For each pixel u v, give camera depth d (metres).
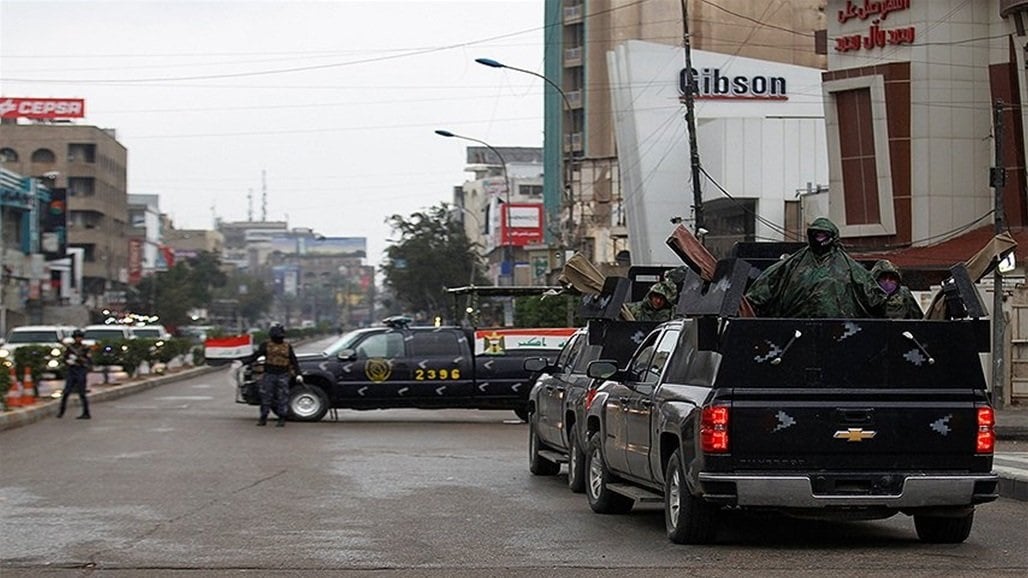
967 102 37.69
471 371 29.38
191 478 17.55
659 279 17.95
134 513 13.90
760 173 49.41
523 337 29.64
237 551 11.27
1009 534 12.27
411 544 11.66
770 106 52.47
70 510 14.16
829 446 10.56
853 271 11.47
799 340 10.61
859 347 10.64
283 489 16.22
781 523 13.03
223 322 156.00
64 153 112.88
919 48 37.81
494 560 10.73
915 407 10.66
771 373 10.61
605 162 65.25
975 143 37.72
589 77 76.56
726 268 10.72
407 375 29.27
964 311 10.99
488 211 109.56
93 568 10.44
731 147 49.22
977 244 36.00
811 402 10.59
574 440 15.77
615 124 53.44
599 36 76.44
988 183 37.56
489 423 29.86
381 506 14.53
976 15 37.56
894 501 10.63
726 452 10.50
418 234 83.56
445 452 21.92
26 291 84.69
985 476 10.73
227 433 26.09
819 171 49.50
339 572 10.20
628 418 12.77
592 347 15.73
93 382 45.69
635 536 12.11
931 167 37.72
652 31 72.44
